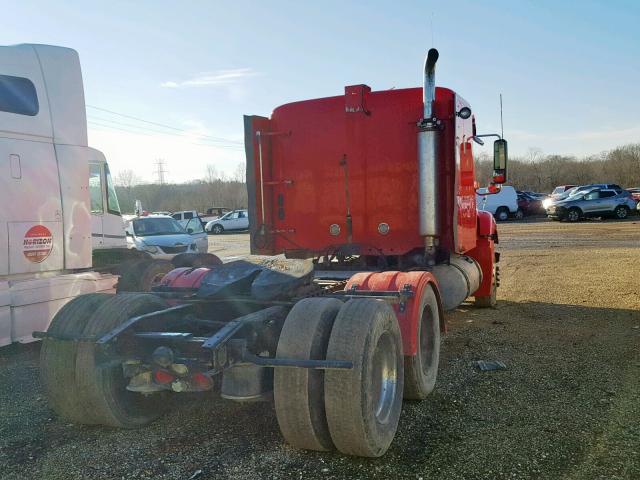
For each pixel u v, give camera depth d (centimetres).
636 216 3472
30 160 696
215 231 4216
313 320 371
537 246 1969
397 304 452
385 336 396
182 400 485
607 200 3369
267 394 380
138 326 419
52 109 726
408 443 401
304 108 678
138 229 1512
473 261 790
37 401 510
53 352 421
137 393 433
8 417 468
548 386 513
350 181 662
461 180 650
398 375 415
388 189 649
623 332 711
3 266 663
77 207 756
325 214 675
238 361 368
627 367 564
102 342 385
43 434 430
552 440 398
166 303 457
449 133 625
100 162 987
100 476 360
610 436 402
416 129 635
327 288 520
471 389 512
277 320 420
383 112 647
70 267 745
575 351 629
